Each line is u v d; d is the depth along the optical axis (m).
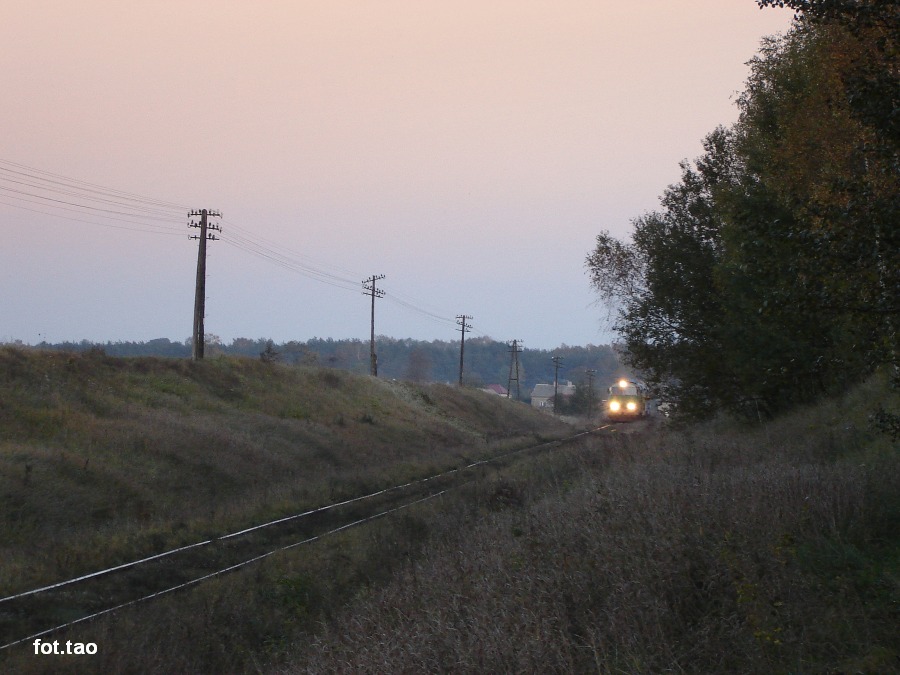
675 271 92.31
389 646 24.67
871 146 31.02
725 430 90.88
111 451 79.19
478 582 28.97
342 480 90.12
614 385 187.38
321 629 37.19
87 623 36.56
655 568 24.81
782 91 63.56
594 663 21.06
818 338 66.88
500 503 62.91
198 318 139.00
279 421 118.25
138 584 45.09
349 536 58.91
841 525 29.64
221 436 96.31
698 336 91.75
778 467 37.47
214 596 41.41
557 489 54.34
